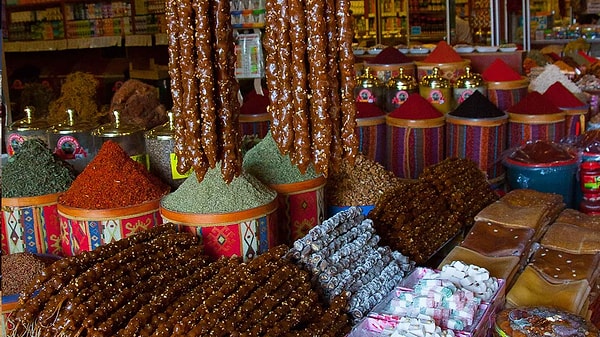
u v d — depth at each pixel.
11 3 6.09
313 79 1.59
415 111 3.59
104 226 2.06
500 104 4.00
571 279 2.17
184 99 1.64
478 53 4.87
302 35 1.57
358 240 2.11
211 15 1.63
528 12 6.62
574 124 3.82
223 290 1.71
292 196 2.29
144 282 1.77
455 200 2.70
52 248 2.31
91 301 1.62
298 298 1.80
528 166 3.27
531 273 2.22
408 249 2.31
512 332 1.76
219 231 2.00
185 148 1.67
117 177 2.14
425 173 2.80
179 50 1.63
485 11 7.47
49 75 5.92
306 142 1.62
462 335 1.74
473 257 2.29
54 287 1.66
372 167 2.77
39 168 2.31
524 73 5.41
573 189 3.41
